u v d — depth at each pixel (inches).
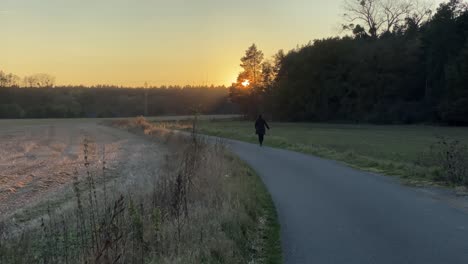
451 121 2532.0
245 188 427.5
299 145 1074.1
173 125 2316.7
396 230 306.2
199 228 273.3
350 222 331.9
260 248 275.3
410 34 3176.7
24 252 259.8
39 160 1050.1
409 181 520.1
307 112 3302.2
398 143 1294.3
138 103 6333.7
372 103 2999.5
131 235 245.0
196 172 440.1
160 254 230.4
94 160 999.6
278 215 361.1
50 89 6309.1
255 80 4451.3
